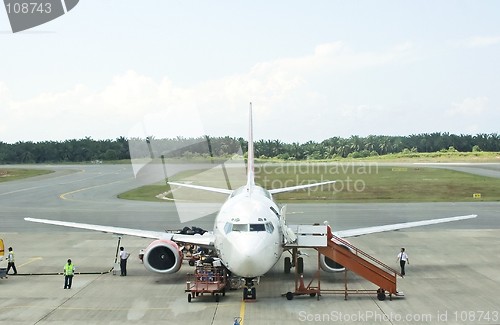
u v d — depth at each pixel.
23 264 35.22
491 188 81.81
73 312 24.48
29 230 49.62
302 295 27.23
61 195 79.69
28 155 193.25
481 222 52.41
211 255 33.69
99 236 46.38
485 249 39.53
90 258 37.25
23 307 25.33
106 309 24.97
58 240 44.56
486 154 180.00
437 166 132.25
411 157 177.75
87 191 85.50
